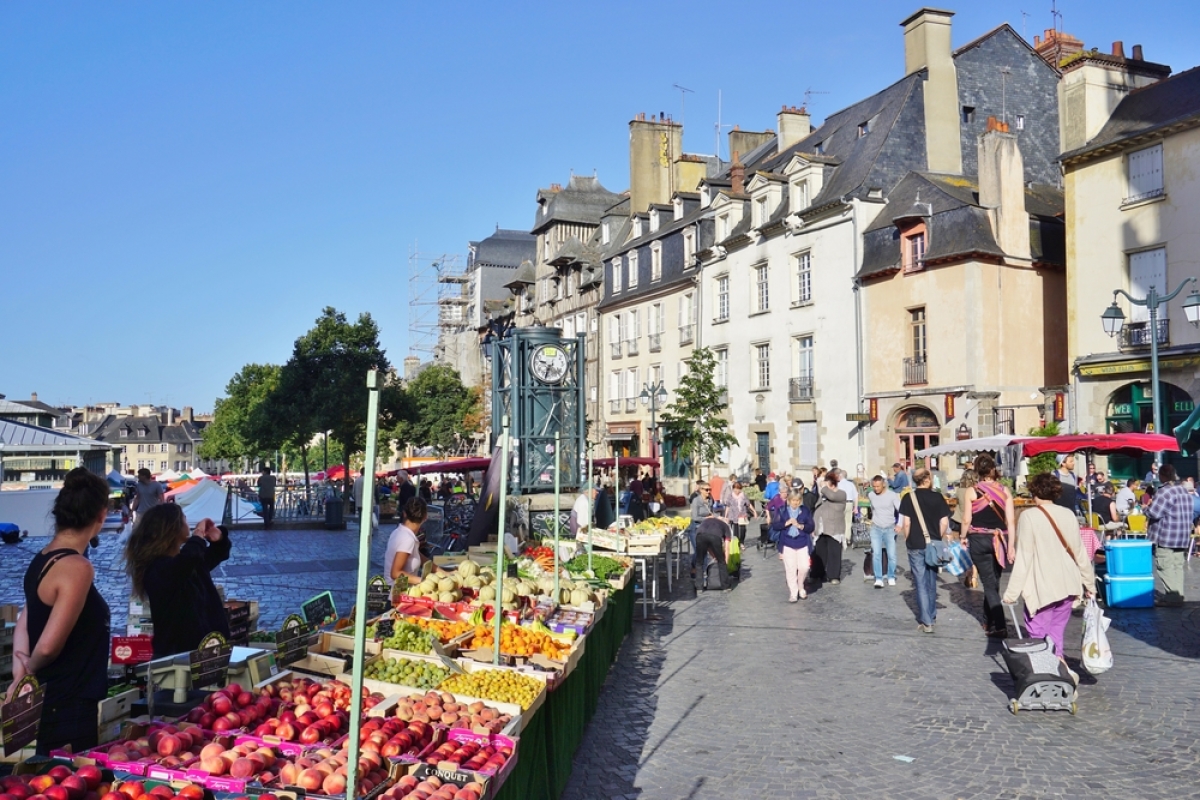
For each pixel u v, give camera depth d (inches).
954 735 291.7
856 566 741.9
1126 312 999.6
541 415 735.1
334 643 242.7
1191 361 917.2
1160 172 965.8
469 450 2770.7
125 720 180.1
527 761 204.7
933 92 1342.3
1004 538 439.8
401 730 179.9
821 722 309.6
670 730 303.9
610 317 1988.2
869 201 1277.1
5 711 133.1
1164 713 308.8
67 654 163.6
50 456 1635.1
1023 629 451.8
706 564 688.4
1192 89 966.4
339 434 1619.1
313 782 147.0
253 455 2687.0
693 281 1663.4
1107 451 660.1
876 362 1246.9
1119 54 1115.3
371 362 1615.4
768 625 491.8
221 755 154.1
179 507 223.6
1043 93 1422.2
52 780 134.0
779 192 1451.8
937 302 1158.3
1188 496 515.5
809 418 1357.0
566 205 2276.1
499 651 251.4
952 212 1147.3
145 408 7057.1
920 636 448.5
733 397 1542.8
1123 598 511.8
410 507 345.7
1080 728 295.9
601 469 1422.2
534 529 670.5
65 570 160.7
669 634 475.2
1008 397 1127.6
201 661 185.2
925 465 1171.9
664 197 1969.7
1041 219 1177.4
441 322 3432.6
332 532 1152.2
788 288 1409.9
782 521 577.9
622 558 497.4
